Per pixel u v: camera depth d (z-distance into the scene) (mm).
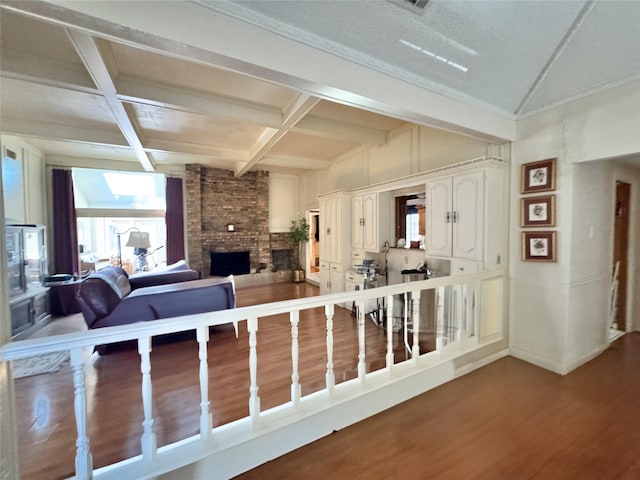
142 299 3354
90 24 1305
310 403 1951
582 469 1643
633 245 3734
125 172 6516
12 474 1283
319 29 1789
